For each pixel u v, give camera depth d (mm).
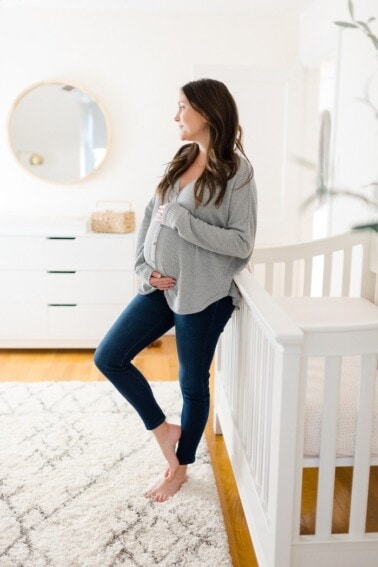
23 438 2346
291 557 1425
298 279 3787
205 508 1880
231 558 1669
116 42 3693
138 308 1871
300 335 1233
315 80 3627
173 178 1838
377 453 1452
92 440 2332
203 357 1822
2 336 3480
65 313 3479
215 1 3406
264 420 1521
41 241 3381
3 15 3627
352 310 2240
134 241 3412
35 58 3686
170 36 3701
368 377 1358
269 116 3580
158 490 1937
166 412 2609
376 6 2410
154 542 1708
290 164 3629
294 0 3348
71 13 3648
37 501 1907
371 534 1449
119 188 3877
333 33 2988
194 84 1710
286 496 1346
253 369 1668
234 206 1710
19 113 3729
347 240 2496
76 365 3312
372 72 2451
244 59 3740
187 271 1729
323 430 1385
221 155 1702
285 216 3697
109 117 3781
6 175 3820
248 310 1740
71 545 1688
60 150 3793
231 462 2062
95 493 1956
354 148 2672
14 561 1615
